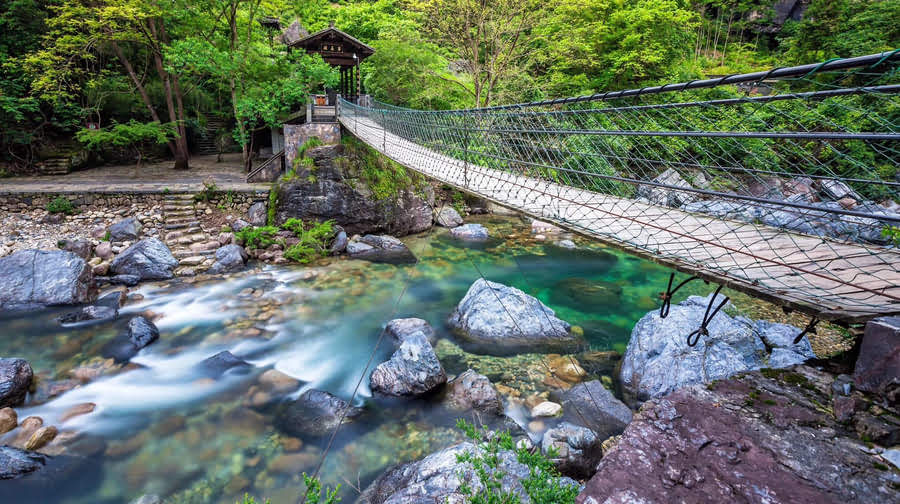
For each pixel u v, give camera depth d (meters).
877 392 1.74
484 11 15.98
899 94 1.61
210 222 12.57
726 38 32.62
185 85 19.80
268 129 23.30
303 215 13.20
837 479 1.43
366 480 4.50
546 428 5.21
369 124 14.16
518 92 18.61
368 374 6.60
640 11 20.11
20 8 15.48
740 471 1.49
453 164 6.97
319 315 8.64
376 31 26.03
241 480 4.54
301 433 5.22
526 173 4.82
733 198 2.43
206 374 6.50
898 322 1.71
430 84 19.38
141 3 14.62
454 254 12.59
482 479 2.47
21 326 7.79
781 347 6.17
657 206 4.05
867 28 21.56
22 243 10.45
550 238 14.28
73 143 17.22
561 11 17.31
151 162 19.20
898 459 1.48
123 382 6.27
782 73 1.91
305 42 18.02
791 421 1.72
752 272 2.47
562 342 7.31
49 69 14.67
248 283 10.13
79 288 8.85
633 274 11.03
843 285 2.23
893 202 7.60
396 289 9.97
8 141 15.16
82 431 5.25
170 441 5.11
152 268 10.08
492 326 7.52
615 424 5.23
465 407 5.58
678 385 5.46
